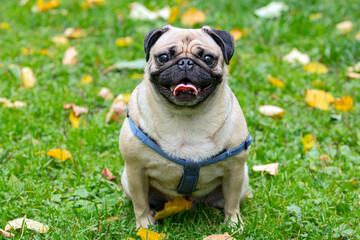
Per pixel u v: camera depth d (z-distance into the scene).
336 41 7.42
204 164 3.63
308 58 7.01
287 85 6.31
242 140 3.68
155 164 3.67
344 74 6.63
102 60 7.09
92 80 6.50
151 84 3.50
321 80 6.43
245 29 7.98
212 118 3.56
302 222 3.93
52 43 7.61
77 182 4.46
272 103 5.98
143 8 8.46
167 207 4.07
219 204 4.27
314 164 4.76
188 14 7.78
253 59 7.16
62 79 6.49
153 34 3.59
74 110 5.47
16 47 7.43
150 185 4.11
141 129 3.59
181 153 3.59
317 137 5.27
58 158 4.75
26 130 5.27
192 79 3.28
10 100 5.82
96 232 3.73
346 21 8.09
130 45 7.47
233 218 3.98
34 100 5.89
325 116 5.68
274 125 5.51
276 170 4.57
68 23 8.30
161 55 3.40
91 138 5.11
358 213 4.00
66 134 5.21
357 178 4.57
